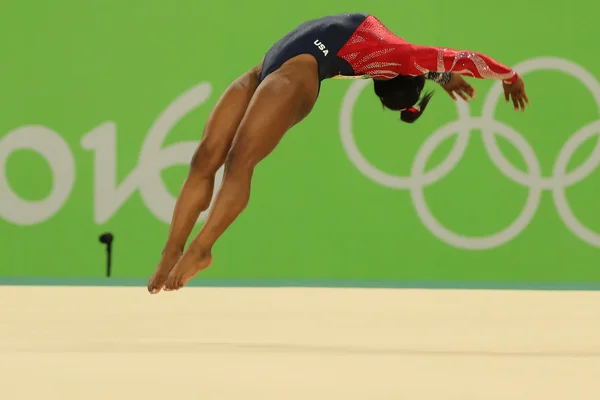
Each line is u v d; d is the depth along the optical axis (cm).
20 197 2864
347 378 805
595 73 2919
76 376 805
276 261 2880
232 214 1181
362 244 2877
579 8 2917
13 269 2864
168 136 2864
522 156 2894
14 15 2872
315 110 2877
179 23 2873
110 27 2872
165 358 951
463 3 2894
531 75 2909
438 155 2881
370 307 1798
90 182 2859
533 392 723
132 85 2869
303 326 1391
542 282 2877
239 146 1191
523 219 2894
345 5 2875
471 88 1399
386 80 1347
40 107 2872
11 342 1106
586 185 2911
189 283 2742
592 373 848
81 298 1969
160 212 2856
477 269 2888
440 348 1079
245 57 2877
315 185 2877
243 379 795
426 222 2880
